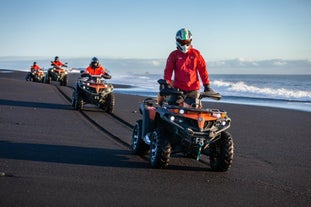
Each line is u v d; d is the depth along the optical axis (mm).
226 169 7016
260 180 6652
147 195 5285
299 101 27312
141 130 8039
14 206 4449
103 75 16641
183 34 7215
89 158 7508
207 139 6801
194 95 7336
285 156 8977
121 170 6695
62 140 9281
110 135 10562
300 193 5977
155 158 6895
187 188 5809
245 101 26641
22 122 11750
